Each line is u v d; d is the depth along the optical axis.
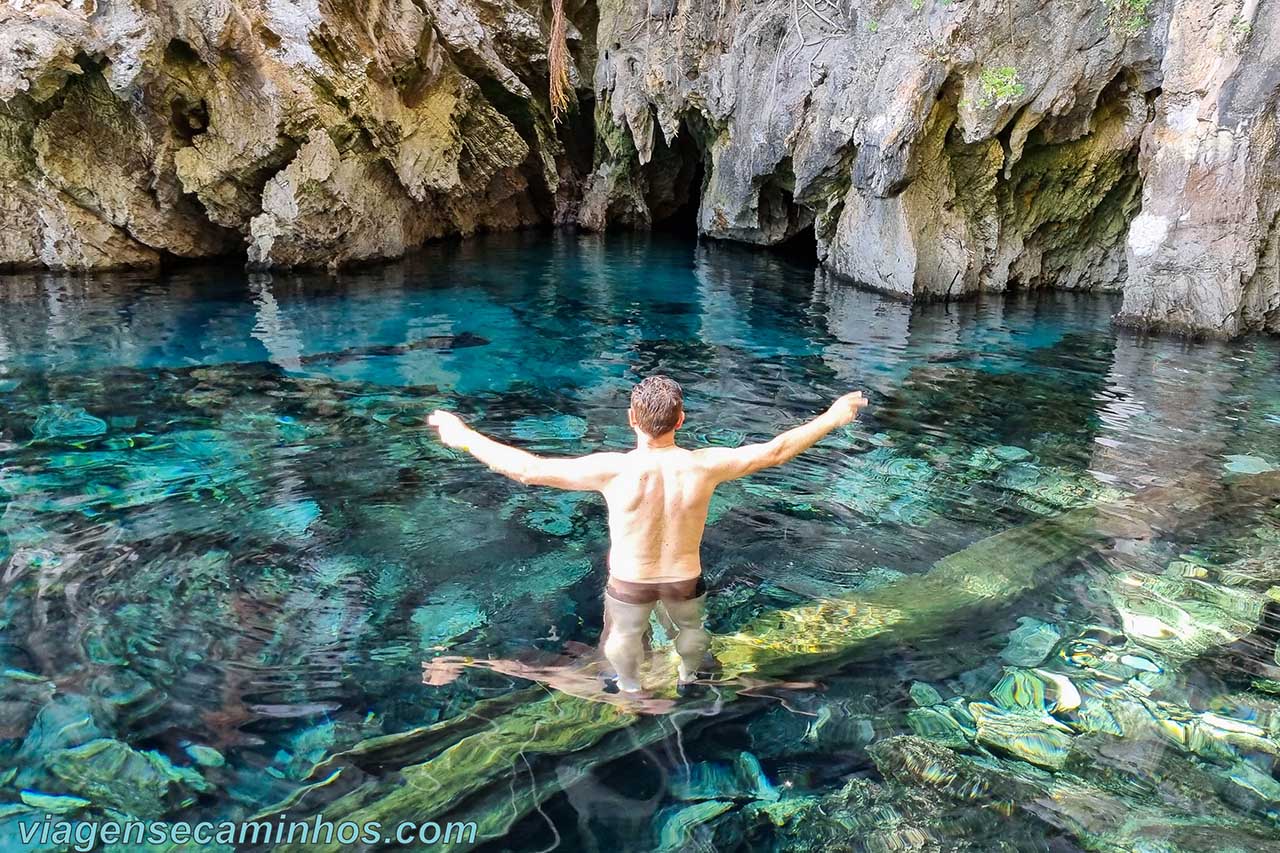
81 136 12.03
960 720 3.38
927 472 5.96
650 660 3.68
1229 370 8.78
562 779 3.01
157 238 12.91
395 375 8.11
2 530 4.75
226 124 12.31
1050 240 13.41
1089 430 6.93
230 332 9.55
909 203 12.41
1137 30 11.34
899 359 9.09
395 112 14.48
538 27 18.17
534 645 3.80
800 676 3.63
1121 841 2.80
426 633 3.88
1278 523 5.23
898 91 11.79
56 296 10.92
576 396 7.62
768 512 5.22
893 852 2.74
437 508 5.17
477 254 15.82
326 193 12.90
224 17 11.62
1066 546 4.84
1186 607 4.25
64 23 10.73
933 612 4.13
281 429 6.54
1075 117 11.93
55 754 3.07
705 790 2.98
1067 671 3.71
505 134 17.33
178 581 4.27
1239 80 9.79
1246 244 9.97
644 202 20.16
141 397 7.21
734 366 8.73
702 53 16.47
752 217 16.45
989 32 11.58
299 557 4.54
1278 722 3.41
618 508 3.84
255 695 3.42
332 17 13.21
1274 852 2.76
